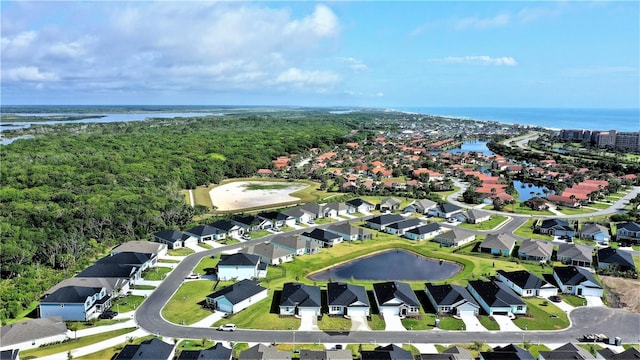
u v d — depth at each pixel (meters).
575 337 71.31
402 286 85.75
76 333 71.62
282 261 104.94
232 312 78.88
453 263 106.94
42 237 106.62
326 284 92.06
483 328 74.12
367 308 78.81
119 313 78.75
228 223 127.56
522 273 91.25
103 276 88.62
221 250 113.69
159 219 128.12
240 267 95.19
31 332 68.06
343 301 79.31
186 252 111.69
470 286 88.56
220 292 83.50
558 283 90.56
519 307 79.12
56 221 117.31
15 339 66.50
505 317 77.81
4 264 95.88
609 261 100.81
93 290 80.19
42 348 66.94
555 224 128.25
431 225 130.00
